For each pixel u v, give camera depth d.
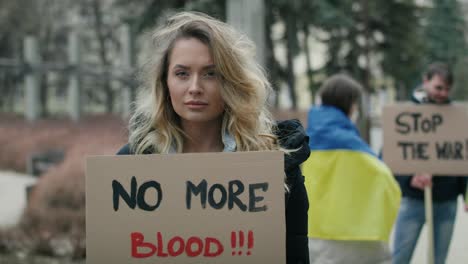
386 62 45.72
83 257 11.78
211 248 3.32
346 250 6.07
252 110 3.46
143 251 3.33
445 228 7.79
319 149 6.19
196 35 3.44
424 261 10.28
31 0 55.44
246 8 20.67
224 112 3.59
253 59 3.62
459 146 7.68
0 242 12.42
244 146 3.48
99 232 3.34
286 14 38.16
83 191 14.73
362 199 6.05
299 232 3.46
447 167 7.64
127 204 3.34
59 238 12.93
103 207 3.34
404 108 7.77
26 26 55.03
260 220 3.31
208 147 3.63
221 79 3.43
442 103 7.76
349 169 6.08
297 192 3.45
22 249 12.34
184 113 3.46
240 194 3.32
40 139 30.83
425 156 7.68
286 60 42.78
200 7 31.59
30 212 14.26
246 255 3.31
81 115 38.47
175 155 3.34
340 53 44.66
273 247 3.29
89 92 61.94
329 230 6.07
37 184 16.14
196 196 3.33
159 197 3.34
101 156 3.36
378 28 45.03
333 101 6.28
